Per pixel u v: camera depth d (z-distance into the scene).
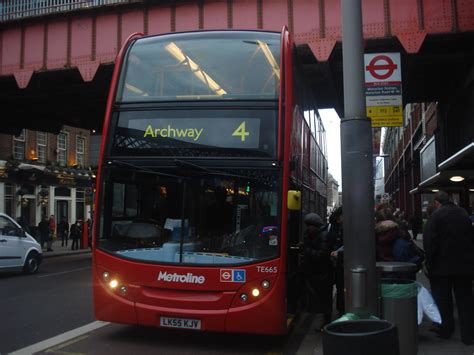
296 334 7.68
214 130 6.96
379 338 3.76
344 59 5.85
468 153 8.64
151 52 7.57
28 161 32.81
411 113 40.94
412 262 7.05
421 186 14.05
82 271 16.91
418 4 16.86
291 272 7.29
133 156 7.07
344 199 5.71
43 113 30.00
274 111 6.93
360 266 5.56
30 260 15.88
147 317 6.58
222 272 6.43
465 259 6.56
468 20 16.50
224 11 18.70
